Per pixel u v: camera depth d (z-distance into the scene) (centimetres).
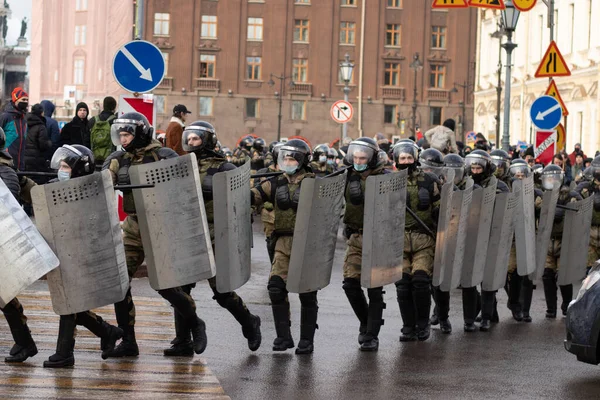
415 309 1297
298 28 9300
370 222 1160
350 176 1191
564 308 1577
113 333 1038
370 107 9288
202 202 1012
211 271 1015
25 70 9400
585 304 1055
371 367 1080
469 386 996
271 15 9256
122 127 1031
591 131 4688
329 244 1135
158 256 1007
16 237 933
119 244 968
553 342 1298
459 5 2758
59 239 948
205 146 1080
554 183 1520
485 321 1400
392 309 1530
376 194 1161
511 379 1041
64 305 958
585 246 1558
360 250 1201
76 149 1008
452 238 1305
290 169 1120
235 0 9231
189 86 9225
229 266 1062
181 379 954
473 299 1380
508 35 2859
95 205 953
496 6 2816
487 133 6300
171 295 1033
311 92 9281
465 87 9319
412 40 9300
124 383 926
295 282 1116
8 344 1089
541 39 5409
